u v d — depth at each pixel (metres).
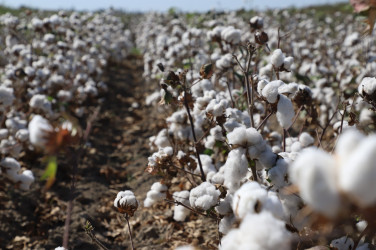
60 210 3.89
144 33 13.59
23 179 3.38
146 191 4.37
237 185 1.94
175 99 2.87
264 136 3.32
